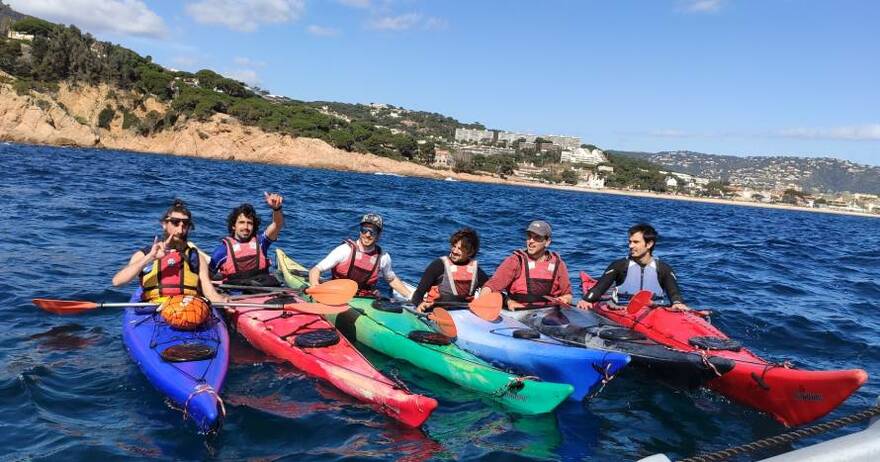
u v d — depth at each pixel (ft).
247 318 18.86
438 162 378.12
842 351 21.61
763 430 15.29
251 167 194.59
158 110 275.80
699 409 16.33
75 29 285.84
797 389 15.31
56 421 12.75
